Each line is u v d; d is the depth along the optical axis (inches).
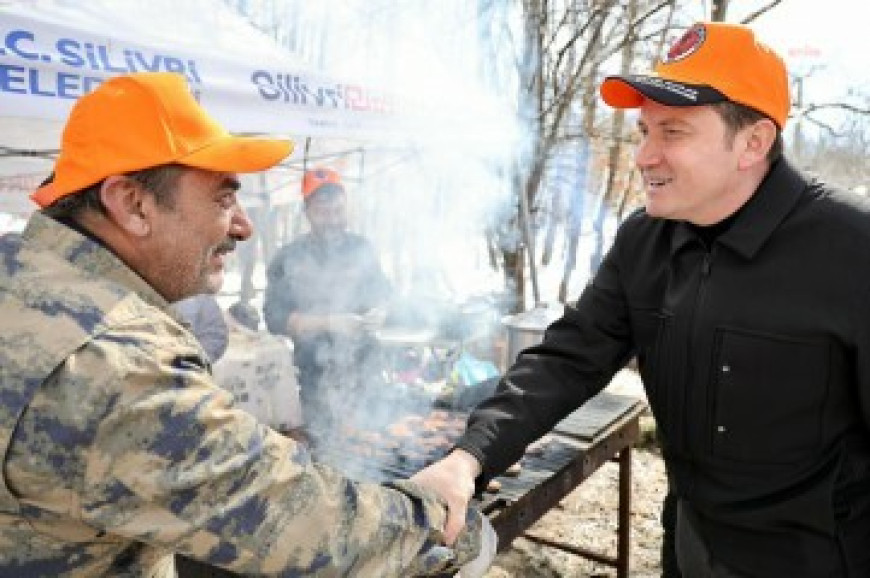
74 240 35.0
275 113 128.6
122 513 31.9
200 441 32.8
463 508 48.4
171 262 37.8
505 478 85.7
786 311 48.8
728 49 47.2
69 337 31.6
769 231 49.3
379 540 37.7
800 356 48.8
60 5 103.7
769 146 48.6
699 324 52.8
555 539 136.8
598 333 63.1
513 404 60.4
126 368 31.6
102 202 35.8
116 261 35.6
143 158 35.1
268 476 34.8
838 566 52.0
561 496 91.1
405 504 40.4
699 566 59.3
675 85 46.7
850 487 51.4
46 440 30.8
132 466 31.6
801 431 50.4
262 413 96.0
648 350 58.9
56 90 94.9
